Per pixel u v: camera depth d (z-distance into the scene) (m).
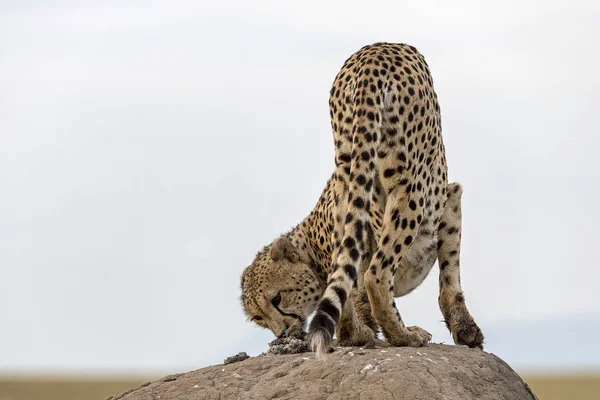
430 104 13.13
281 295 14.82
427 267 13.77
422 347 12.82
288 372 11.97
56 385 57.62
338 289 11.35
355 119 12.54
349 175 12.85
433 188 13.42
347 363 11.73
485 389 11.82
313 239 14.95
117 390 54.34
